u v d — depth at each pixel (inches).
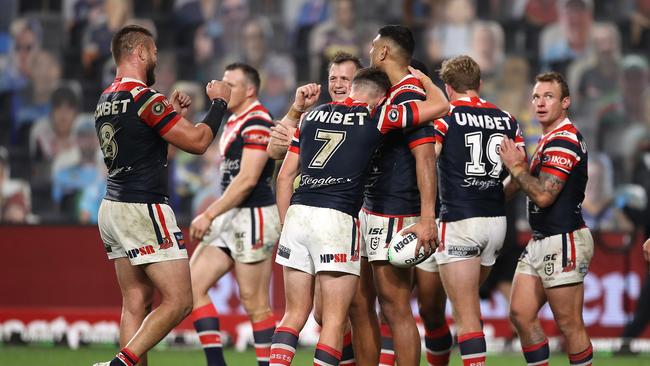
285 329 776.3
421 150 780.6
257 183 1001.5
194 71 2082.9
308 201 778.8
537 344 890.7
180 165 1811.0
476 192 856.9
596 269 1421.0
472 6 2094.0
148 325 774.5
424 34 2090.3
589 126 2021.4
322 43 2091.5
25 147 1982.0
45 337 1380.4
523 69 2046.0
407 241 775.1
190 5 2149.4
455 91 884.6
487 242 860.0
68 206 1898.4
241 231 994.7
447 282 860.0
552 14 2134.6
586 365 881.5
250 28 2098.9
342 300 772.0
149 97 776.9
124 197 783.7
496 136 868.6
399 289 820.6
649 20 2167.8
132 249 781.9
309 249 775.7
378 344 849.5
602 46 2101.4
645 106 2046.0
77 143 1956.2
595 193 1879.9
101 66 2085.4
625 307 1419.8
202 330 981.2
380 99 800.3
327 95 1929.1
